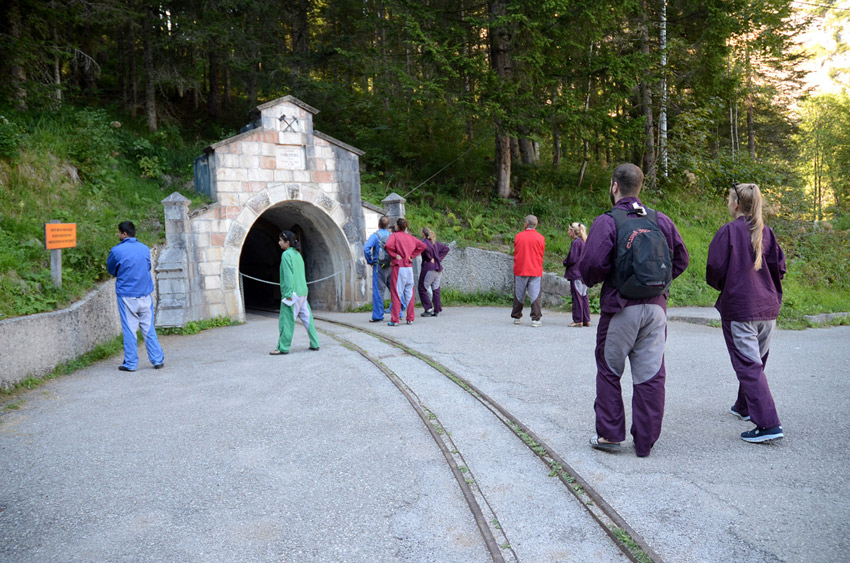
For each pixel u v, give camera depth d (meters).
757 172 20.05
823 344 8.39
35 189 11.55
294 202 13.88
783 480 3.71
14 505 3.79
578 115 15.66
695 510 3.35
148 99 19.22
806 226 18.20
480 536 3.23
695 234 16.66
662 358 4.19
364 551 3.11
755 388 4.40
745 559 2.83
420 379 6.71
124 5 16.92
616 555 2.96
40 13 14.29
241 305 13.03
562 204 18.56
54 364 7.63
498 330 10.02
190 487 3.99
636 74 16.08
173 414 5.73
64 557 3.13
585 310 10.28
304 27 22.11
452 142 20.67
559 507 3.52
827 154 37.03
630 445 4.48
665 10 18.62
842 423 4.75
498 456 4.35
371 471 4.16
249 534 3.32
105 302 9.55
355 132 19.94
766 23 17.58
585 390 6.00
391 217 15.29
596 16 15.20
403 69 18.23
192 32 17.69
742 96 23.98
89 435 5.17
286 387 6.60
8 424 5.54
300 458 4.46
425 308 12.53
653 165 19.38
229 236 12.82
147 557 3.10
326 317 13.34
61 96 16.27
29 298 7.90
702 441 4.48
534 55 15.21
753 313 4.52
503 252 15.23
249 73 20.62
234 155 12.90
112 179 13.70
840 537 2.99
